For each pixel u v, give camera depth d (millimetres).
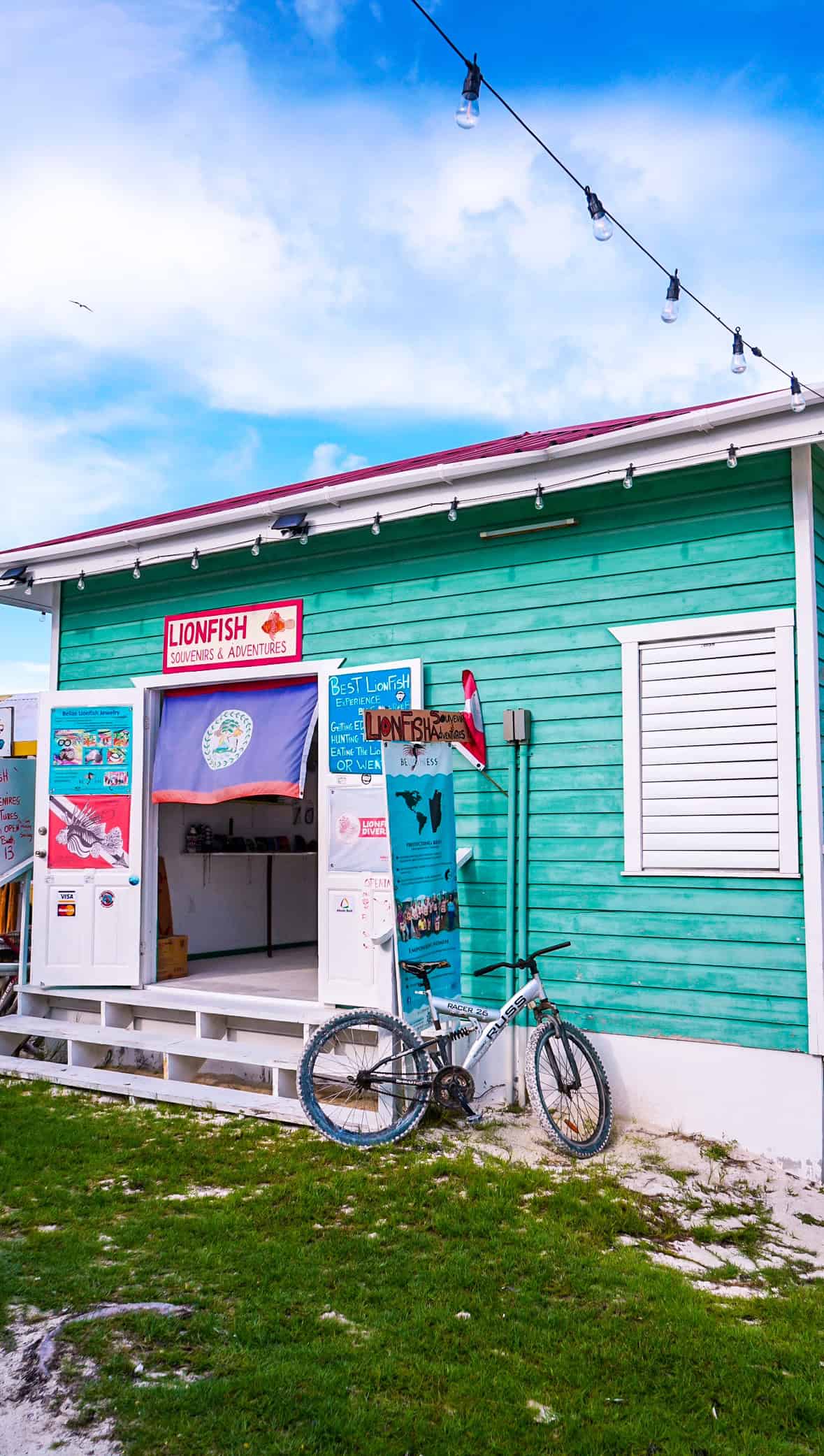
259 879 10781
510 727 6441
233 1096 6266
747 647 5828
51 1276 3939
